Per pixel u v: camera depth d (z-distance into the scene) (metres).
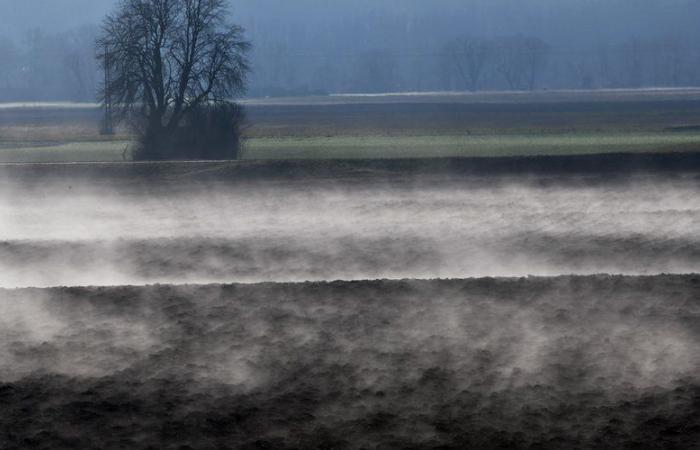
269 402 38.25
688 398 37.62
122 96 160.75
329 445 34.78
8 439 35.34
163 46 162.50
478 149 166.62
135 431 36.00
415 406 37.66
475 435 35.28
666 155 119.19
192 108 159.88
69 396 38.84
